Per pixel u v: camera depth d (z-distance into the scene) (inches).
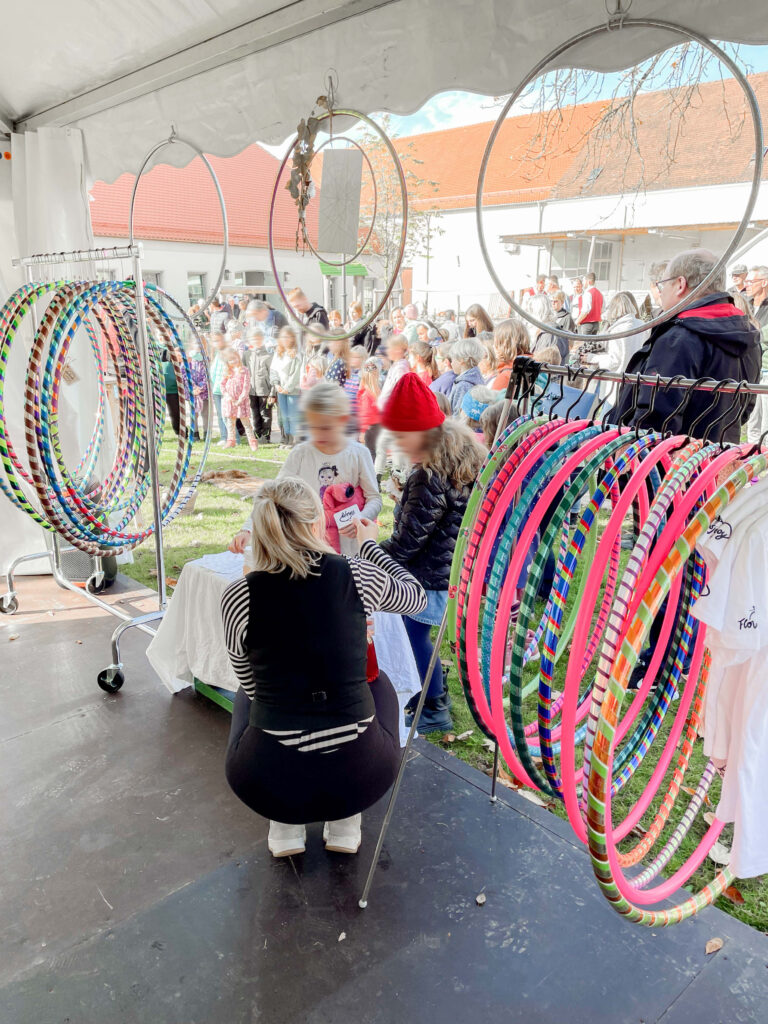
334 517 103.2
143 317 119.4
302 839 84.4
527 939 73.0
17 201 157.8
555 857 84.4
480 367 194.5
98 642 141.9
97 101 135.6
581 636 58.2
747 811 59.2
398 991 67.4
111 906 77.7
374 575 71.3
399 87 96.3
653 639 101.0
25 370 165.0
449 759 103.3
